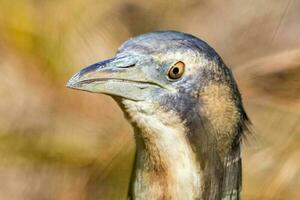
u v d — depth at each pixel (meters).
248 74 14.27
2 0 15.57
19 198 14.65
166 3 16.78
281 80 14.16
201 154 10.55
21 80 15.23
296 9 16.08
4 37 15.45
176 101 10.46
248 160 13.98
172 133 10.50
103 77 10.42
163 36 10.48
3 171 14.76
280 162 13.97
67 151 14.66
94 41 15.65
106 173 14.23
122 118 14.62
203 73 10.46
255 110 14.11
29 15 15.55
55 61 15.35
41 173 14.68
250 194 13.85
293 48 14.77
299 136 14.02
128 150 14.30
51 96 15.09
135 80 10.42
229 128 10.59
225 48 16.00
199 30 16.66
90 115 14.82
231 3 16.66
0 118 15.03
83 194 14.34
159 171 10.56
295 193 13.85
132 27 16.34
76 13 15.65
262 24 16.06
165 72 10.42
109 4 16.08
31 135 14.90
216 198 10.64
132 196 10.71
